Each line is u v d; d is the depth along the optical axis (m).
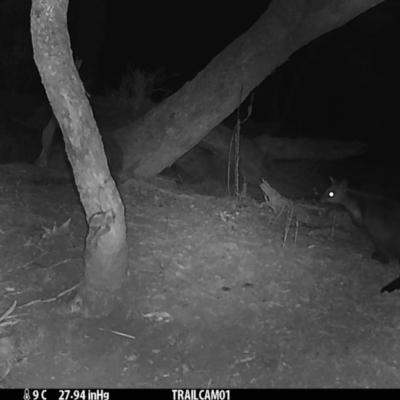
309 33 3.59
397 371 2.01
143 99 4.48
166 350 2.01
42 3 1.87
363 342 2.16
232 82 3.61
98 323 2.09
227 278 2.49
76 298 2.11
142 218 2.95
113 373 1.87
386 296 2.53
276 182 4.23
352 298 2.49
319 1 3.50
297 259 2.76
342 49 7.21
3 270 2.29
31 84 5.79
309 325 2.24
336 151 4.70
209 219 3.07
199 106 3.62
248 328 2.18
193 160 4.23
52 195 3.08
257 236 2.95
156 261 2.52
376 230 2.87
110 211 2.03
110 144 3.53
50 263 2.39
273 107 6.92
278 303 2.37
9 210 2.76
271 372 1.95
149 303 2.23
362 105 7.42
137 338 2.04
